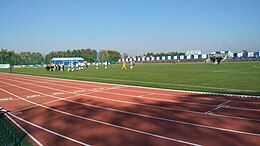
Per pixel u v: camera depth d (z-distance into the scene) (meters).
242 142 9.43
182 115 13.58
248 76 32.81
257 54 84.50
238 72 39.22
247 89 21.48
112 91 23.28
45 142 10.15
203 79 30.45
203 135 10.35
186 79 30.89
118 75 40.44
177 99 18.08
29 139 10.52
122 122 12.70
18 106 17.42
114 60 125.81
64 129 11.83
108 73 45.81
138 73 43.41
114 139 10.33
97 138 10.51
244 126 11.32
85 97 20.41
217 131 10.77
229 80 28.73
